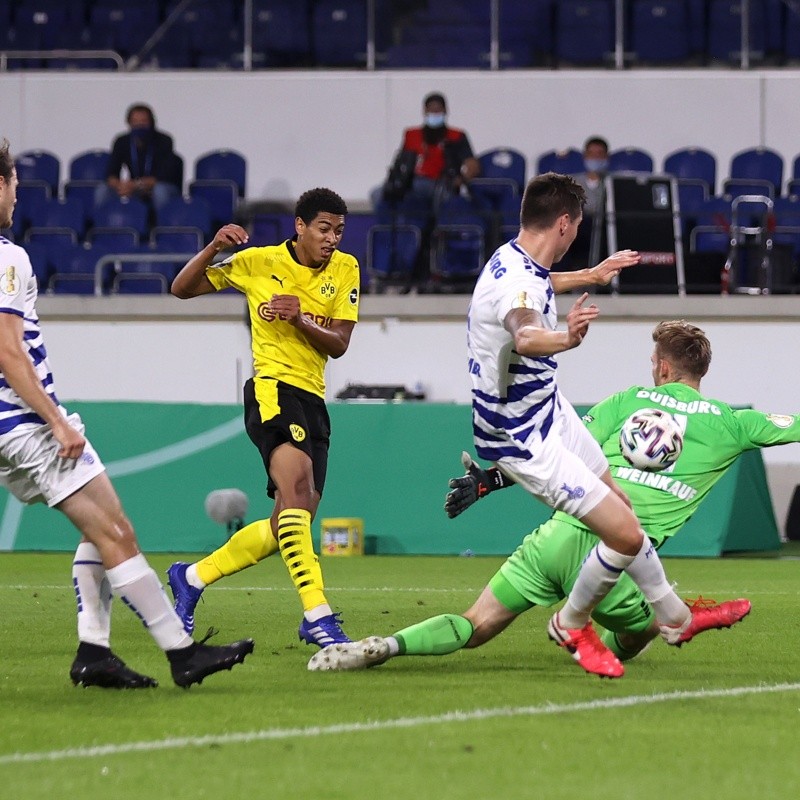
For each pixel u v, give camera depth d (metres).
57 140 68.38
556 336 15.49
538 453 17.45
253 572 39.03
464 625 19.25
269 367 21.09
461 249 59.00
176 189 62.69
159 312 56.97
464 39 69.75
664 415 19.64
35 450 15.85
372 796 11.45
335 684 17.64
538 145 67.38
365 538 45.59
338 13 69.69
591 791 11.70
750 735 14.23
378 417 46.12
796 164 65.06
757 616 26.81
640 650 20.17
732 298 55.28
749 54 68.31
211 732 14.20
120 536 16.19
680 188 62.28
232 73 68.12
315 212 21.09
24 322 16.00
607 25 69.31
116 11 70.81
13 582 34.50
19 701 16.12
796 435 19.69
